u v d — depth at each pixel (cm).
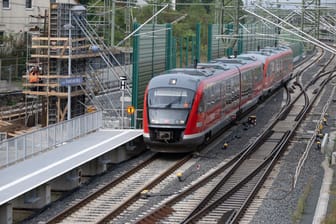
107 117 4169
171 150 3394
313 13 6266
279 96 6222
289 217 2272
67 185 2734
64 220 2272
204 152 3581
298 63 9519
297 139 3953
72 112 4409
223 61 4862
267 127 4372
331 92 6425
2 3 6869
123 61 5834
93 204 2489
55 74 4403
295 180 2691
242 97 4662
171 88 3422
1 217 2223
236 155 3447
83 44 4575
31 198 2428
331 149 3362
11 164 2769
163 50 4644
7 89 5459
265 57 5794
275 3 4553
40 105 4788
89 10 6556
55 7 4416
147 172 3070
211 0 10356
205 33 9050
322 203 2397
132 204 2484
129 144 3478
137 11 7788
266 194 2619
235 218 2194
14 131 4022
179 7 9706
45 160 2855
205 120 3547
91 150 3088
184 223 2152
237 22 5019
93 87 4700
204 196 2598
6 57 6372
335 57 10606
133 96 3978
